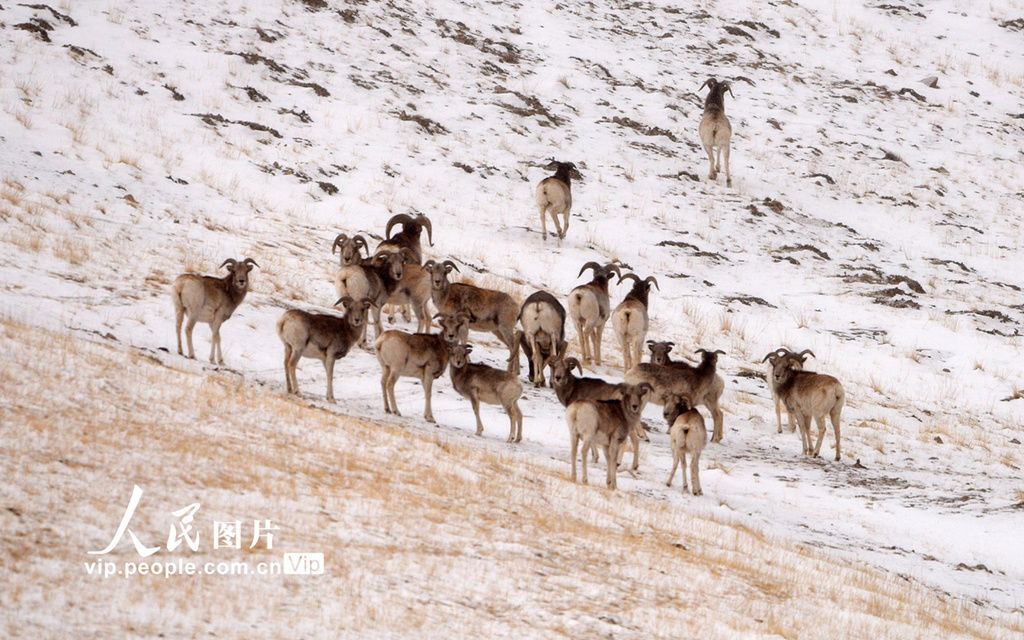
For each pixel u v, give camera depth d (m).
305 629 24.22
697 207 107.19
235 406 41.31
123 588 24.22
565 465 48.19
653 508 42.72
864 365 79.31
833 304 90.81
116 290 60.72
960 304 94.75
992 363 82.12
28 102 89.44
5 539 25.09
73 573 24.36
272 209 86.38
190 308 52.56
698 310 84.94
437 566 29.95
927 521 49.19
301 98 108.88
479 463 42.84
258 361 56.19
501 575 30.39
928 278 100.69
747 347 79.94
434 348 51.88
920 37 170.12
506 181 104.81
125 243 69.06
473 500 37.22
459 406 56.34
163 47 108.88
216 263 70.44
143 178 82.81
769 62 152.38
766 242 102.62
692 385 56.53
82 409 35.75
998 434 68.62
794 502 49.56
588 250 93.12
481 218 95.88
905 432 65.62
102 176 80.38
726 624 30.05
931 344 84.94
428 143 107.56
